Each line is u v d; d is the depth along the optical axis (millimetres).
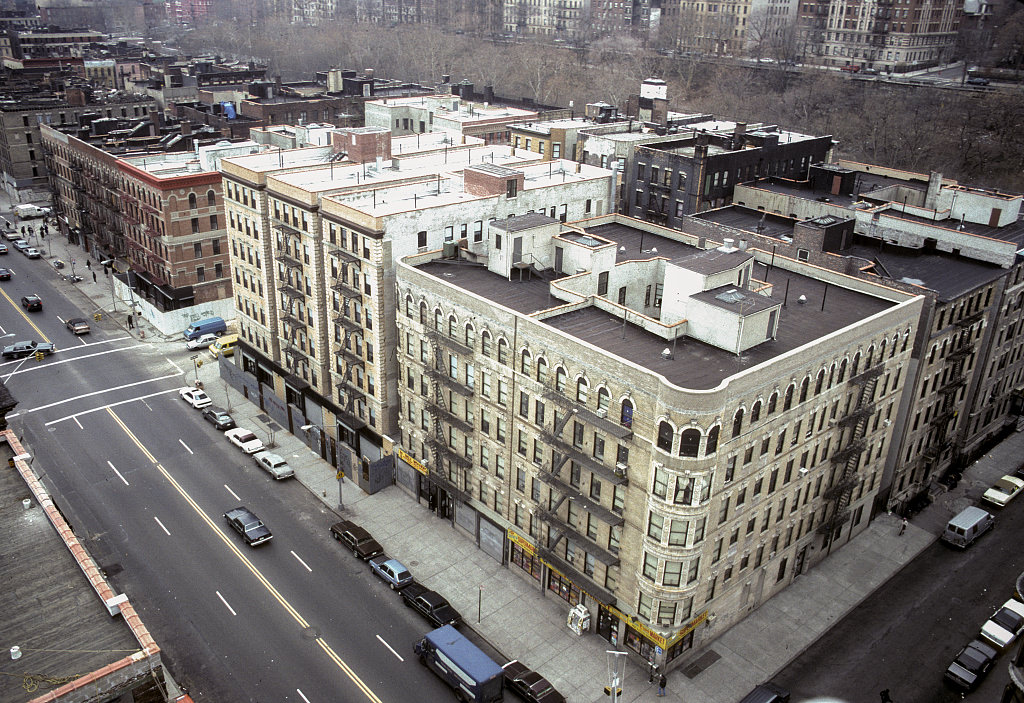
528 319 48438
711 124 114312
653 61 188375
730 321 45875
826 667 48469
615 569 47688
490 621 51844
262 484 65938
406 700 45562
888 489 62094
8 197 150500
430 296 55906
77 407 76875
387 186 68438
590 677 47594
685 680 47344
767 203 82312
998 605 53969
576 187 71375
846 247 67188
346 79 151375
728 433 42406
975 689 46906
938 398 62812
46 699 29766
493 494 55812
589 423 46000
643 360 45312
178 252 91562
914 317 53656
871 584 55656
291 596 53344
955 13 187625
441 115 113500
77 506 61719
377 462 64312
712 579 47062
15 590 36594
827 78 158250
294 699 45281
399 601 53562
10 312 98812
